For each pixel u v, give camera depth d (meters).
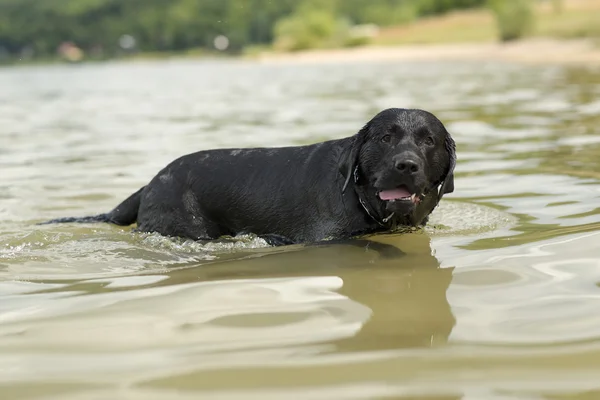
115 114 19.97
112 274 5.86
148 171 10.89
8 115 20.61
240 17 124.19
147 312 4.71
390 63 52.25
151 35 127.69
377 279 5.43
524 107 17.56
